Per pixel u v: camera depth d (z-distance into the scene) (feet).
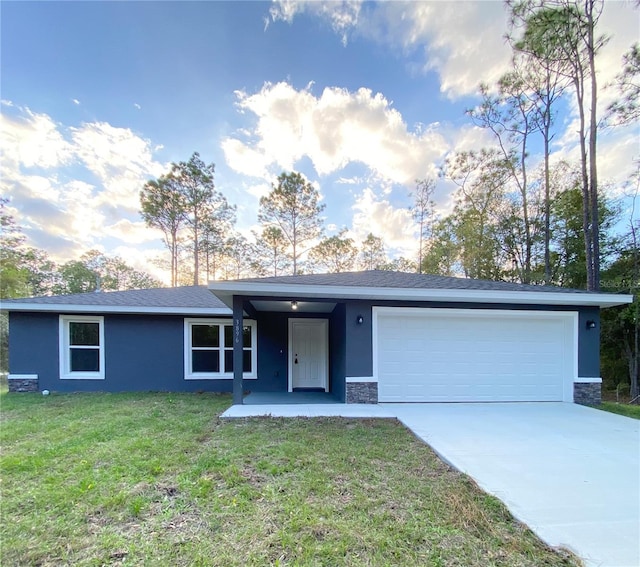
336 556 7.99
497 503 10.35
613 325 49.08
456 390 26.25
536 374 26.73
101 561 7.86
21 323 30.55
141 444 15.42
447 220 73.26
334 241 82.07
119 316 31.96
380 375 25.93
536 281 59.16
